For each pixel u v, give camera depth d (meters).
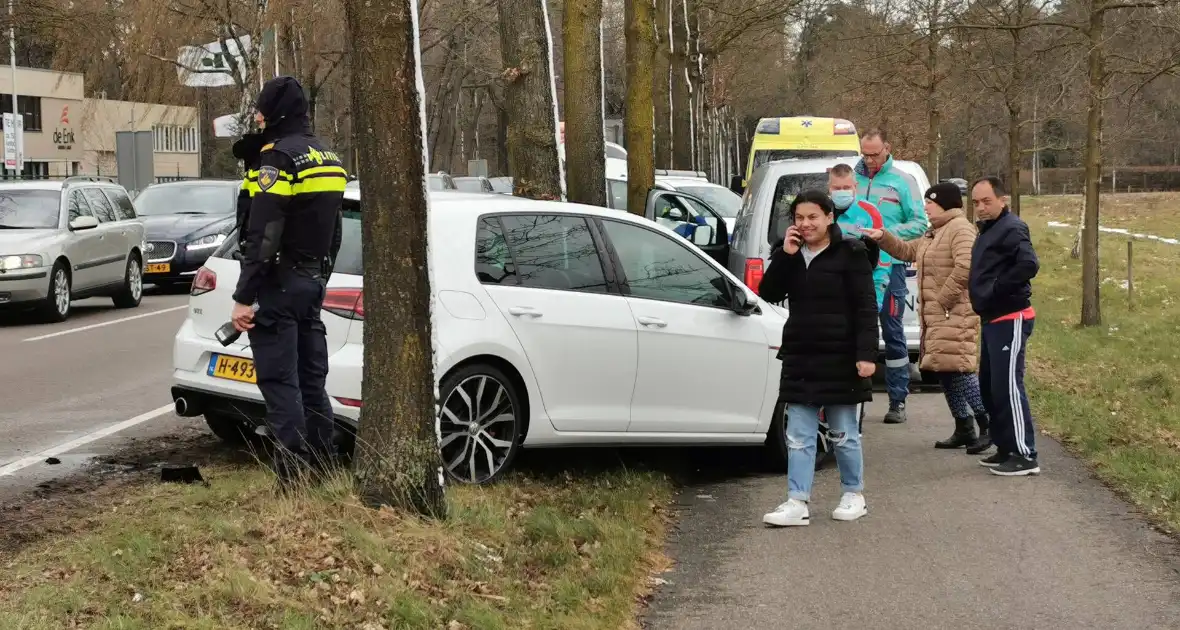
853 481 7.05
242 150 6.10
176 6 33.41
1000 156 44.22
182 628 4.30
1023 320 8.10
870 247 7.12
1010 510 7.21
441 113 57.62
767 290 6.98
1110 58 17.58
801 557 6.27
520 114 11.09
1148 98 23.17
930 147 29.53
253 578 4.70
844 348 6.80
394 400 5.75
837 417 6.96
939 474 8.25
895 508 7.30
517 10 10.97
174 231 21.06
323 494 5.70
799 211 6.75
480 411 7.08
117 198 18.77
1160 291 23.05
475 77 51.00
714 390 8.01
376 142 5.65
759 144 22.19
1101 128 17.61
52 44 35.31
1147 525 6.86
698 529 6.86
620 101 58.00
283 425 6.09
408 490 5.74
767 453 8.48
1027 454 8.16
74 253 16.64
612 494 7.18
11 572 4.96
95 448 8.09
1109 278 26.11
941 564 6.12
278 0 31.31
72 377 11.30
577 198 12.28
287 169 5.89
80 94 67.44
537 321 7.19
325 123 52.88
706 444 8.09
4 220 16.55
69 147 66.88
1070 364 13.88
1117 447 8.95
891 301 10.09
